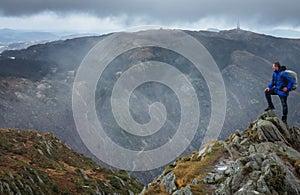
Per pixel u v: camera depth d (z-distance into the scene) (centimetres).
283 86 2077
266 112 2234
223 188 1623
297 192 1477
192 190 1758
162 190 2123
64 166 9338
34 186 6831
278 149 1903
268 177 1528
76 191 7544
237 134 2294
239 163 1738
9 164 7356
